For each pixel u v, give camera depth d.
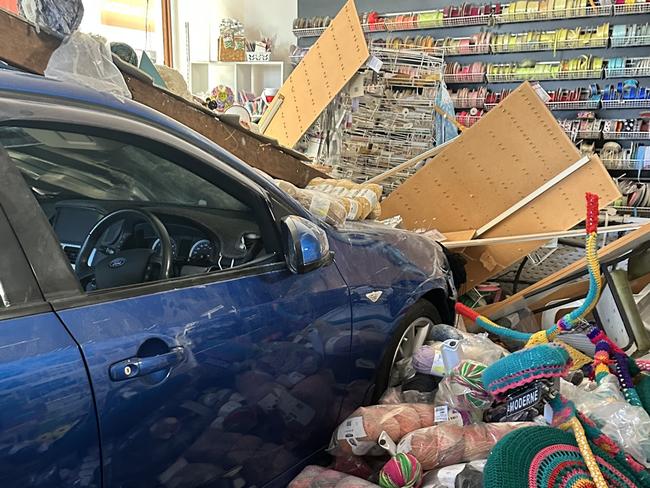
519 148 3.82
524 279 4.41
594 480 1.56
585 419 1.82
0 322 1.13
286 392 1.78
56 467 1.16
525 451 1.62
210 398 1.50
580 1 5.82
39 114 1.34
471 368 2.15
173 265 1.74
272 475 1.82
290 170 3.62
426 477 1.93
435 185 4.05
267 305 1.70
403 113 4.63
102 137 1.51
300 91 4.85
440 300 2.83
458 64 6.45
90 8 7.63
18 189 1.25
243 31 8.73
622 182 5.71
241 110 4.88
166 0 8.57
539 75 6.04
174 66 8.97
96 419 1.22
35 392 1.12
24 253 1.21
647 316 3.12
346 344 2.04
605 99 5.81
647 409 2.13
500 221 3.91
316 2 7.52
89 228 1.79
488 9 6.28
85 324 1.25
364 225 2.64
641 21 5.79
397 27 6.75
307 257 1.79
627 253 2.89
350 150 4.74
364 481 1.83
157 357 1.35
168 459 1.41
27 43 2.16
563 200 3.73
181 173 1.93
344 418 2.13
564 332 2.48
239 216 1.90
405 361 2.49
